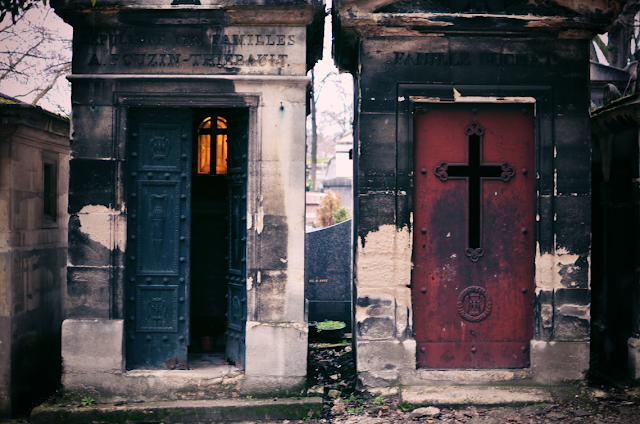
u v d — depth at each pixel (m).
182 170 4.98
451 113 5.17
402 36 5.08
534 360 5.04
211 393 4.84
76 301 4.82
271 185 4.89
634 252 5.29
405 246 5.05
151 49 4.91
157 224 4.97
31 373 5.26
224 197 5.86
